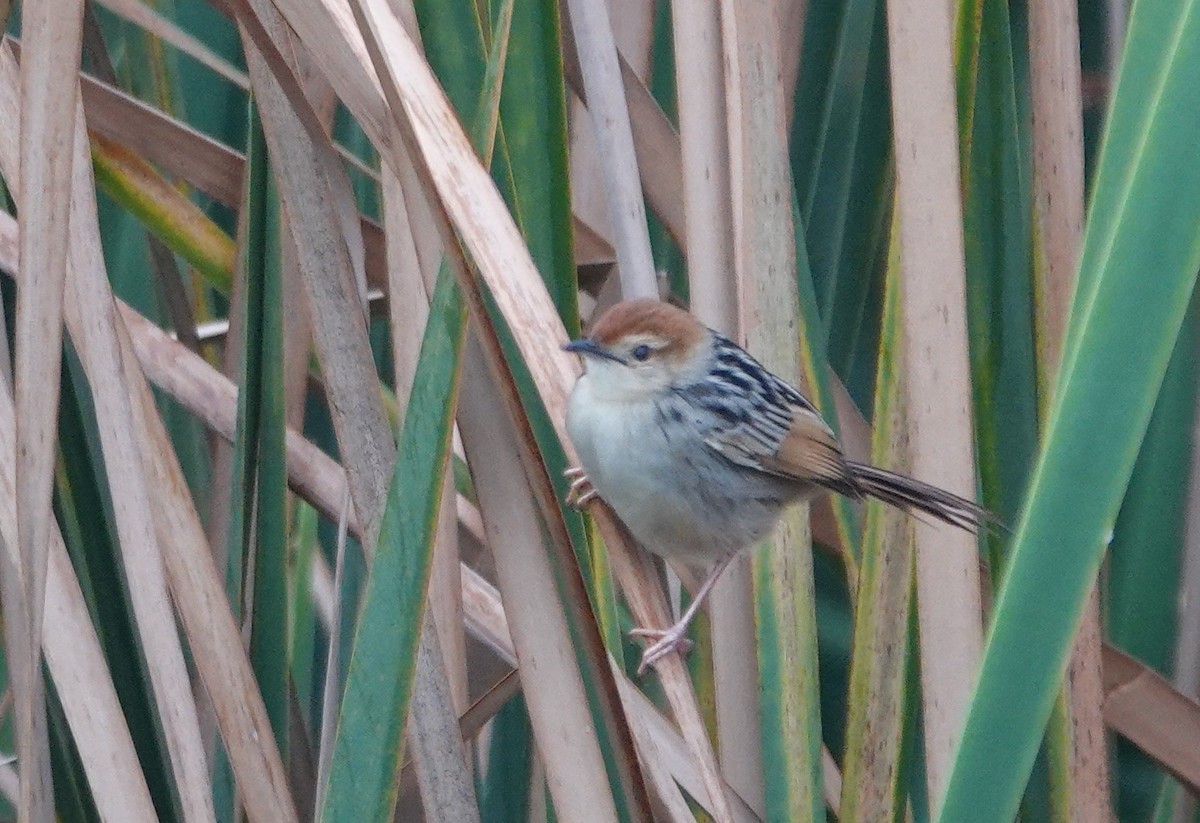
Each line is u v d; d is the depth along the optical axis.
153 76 8.59
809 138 7.86
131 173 6.97
